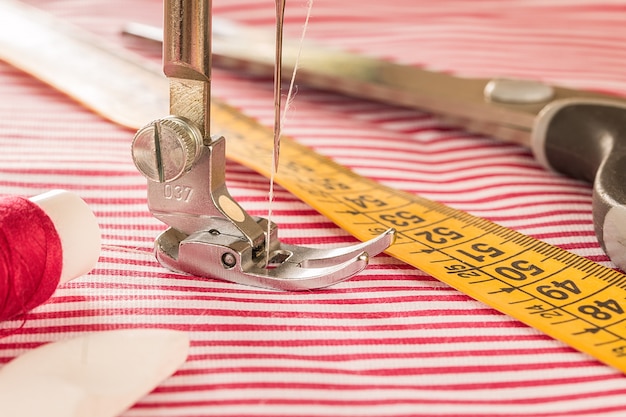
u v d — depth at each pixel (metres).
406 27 2.28
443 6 2.43
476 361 0.98
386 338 1.02
